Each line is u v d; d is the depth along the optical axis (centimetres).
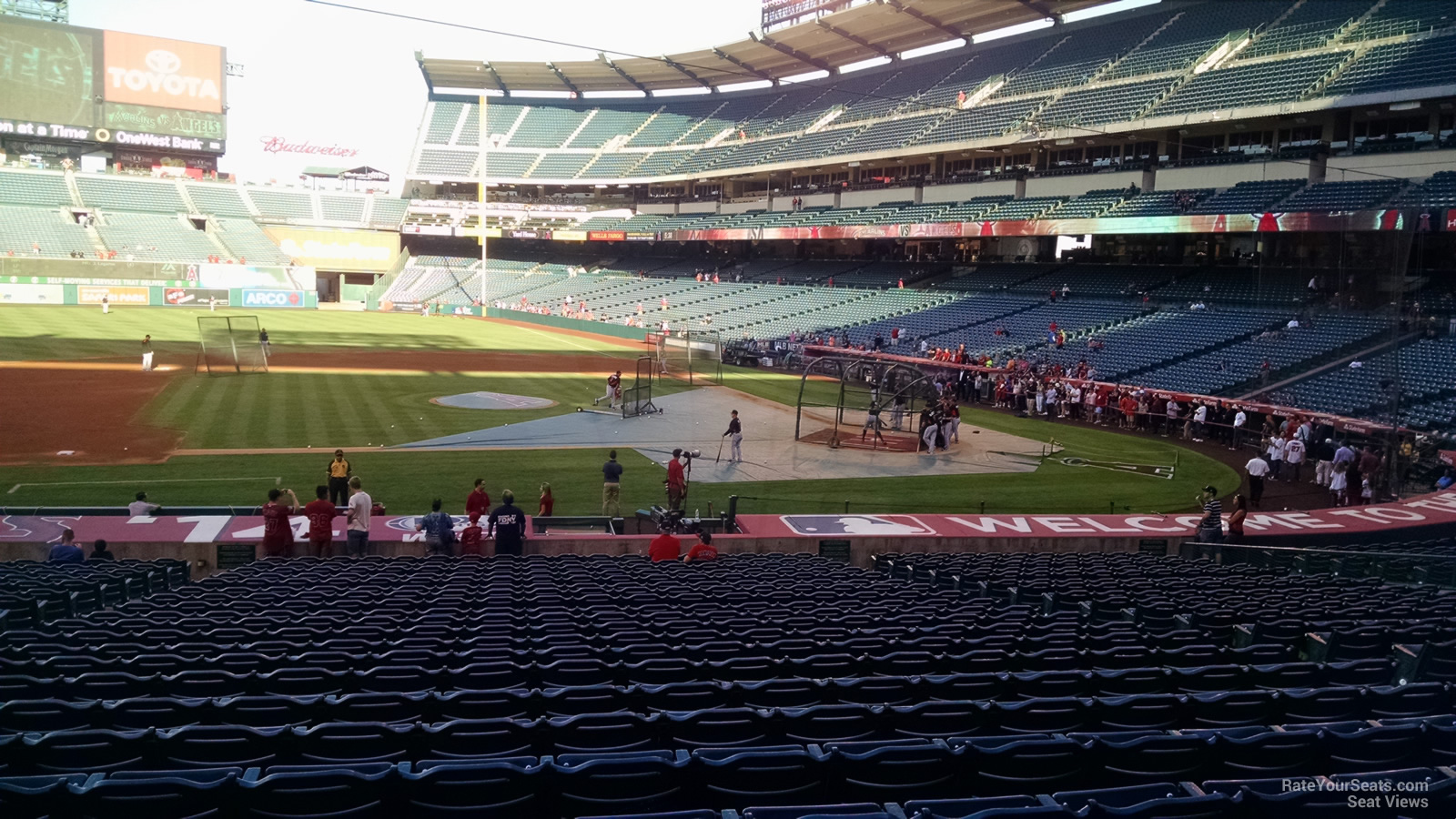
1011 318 5009
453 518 1928
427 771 455
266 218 8856
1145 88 5000
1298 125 4512
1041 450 3017
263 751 536
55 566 1351
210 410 3188
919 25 6606
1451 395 2959
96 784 432
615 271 8700
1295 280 4038
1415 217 2442
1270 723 627
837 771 495
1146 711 619
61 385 3566
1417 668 739
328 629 870
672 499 2008
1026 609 1051
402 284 9100
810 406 3831
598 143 9156
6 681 656
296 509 1878
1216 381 3491
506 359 5200
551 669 717
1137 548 1941
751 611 998
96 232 7719
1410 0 4319
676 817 403
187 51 8312
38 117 7788
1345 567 1614
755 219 7244
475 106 9900
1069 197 5150
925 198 6259
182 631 870
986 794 511
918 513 2128
